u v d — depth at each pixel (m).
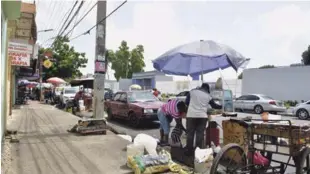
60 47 39.03
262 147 5.01
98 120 9.91
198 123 6.52
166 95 31.42
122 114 13.65
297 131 4.62
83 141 8.59
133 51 61.94
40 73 30.81
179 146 6.82
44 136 9.35
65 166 5.98
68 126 11.65
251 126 5.15
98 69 11.45
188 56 7.21
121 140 8.78
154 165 5.49
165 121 8.05
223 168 5.19
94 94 11.49
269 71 25.66
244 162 5.02
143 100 13.33
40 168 5.80
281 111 20.12
